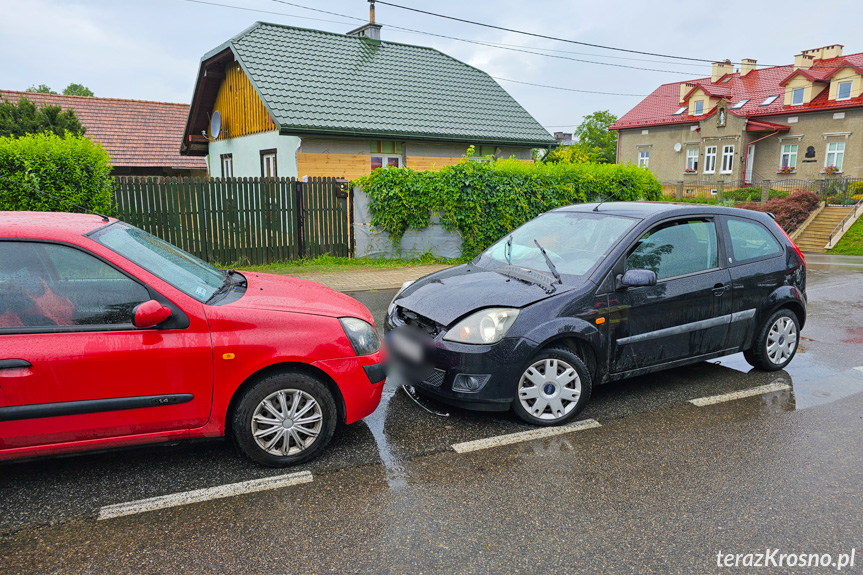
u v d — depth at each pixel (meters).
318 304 3.81
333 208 11.78
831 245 21.69
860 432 4.20
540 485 3.43
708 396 4.92
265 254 11.32
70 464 3.63
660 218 4.85
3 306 3.06
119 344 3.17
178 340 3.27
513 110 18.34
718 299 4.96
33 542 2.83
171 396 3.29
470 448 3.90
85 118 21.81
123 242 3.53
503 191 12.50
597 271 4.44
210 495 3.27
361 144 14.77
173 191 10.27
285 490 3.34
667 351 4.77
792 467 3.67
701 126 36.88
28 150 8.88
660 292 4.64
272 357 3.44
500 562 2.72
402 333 4.50
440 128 15.73
